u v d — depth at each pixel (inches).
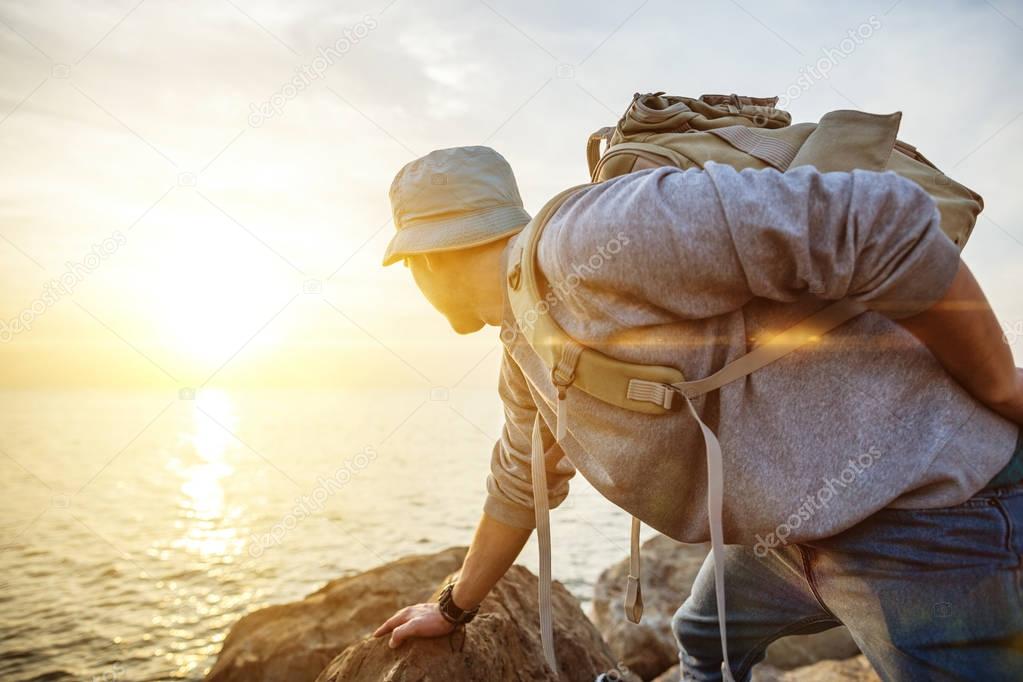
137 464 1552.7
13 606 301.6
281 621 106.8
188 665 205.5
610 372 46.8
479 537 68.9
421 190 56.2
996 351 43.1
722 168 42.9
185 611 293.6
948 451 44.3
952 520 44.5
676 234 41.4
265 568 437.1
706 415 47.6
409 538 594.2
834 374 45.1
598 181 57.9
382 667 69.6
